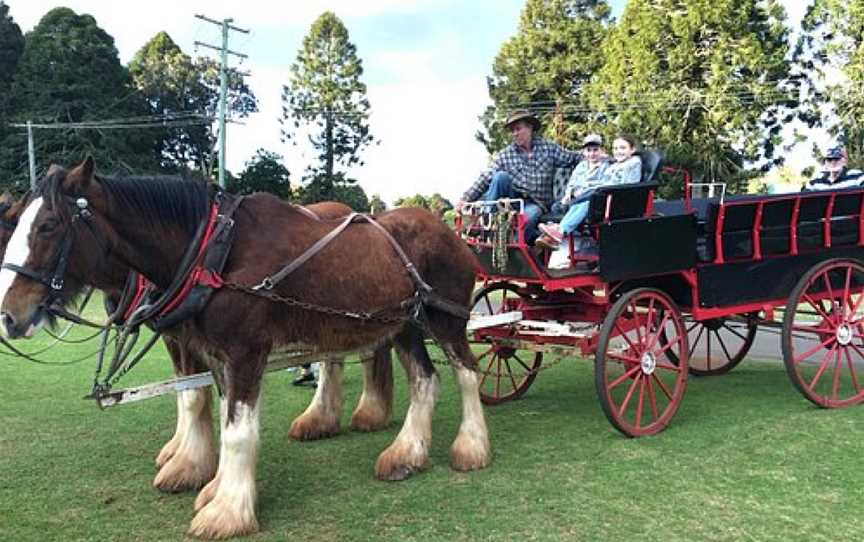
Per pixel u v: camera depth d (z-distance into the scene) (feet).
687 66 83.71
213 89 137.49
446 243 16.15
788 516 12.60
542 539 11.96
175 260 12.95
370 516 13.12
